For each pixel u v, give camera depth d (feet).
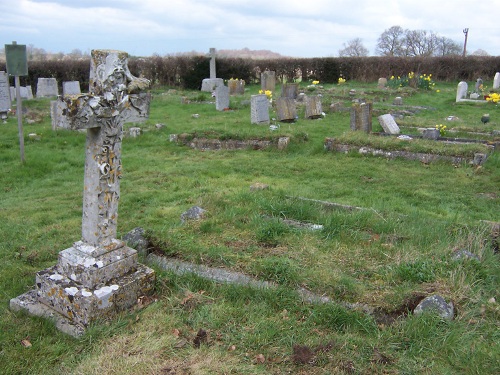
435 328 11.86
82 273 13.14
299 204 21.43
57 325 12.92
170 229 18.54
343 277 14.23
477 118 59.06
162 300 14.16
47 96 78.69
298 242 17.16
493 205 25.77
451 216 23.43
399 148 36.35
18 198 26.76
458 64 116.26
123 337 12.23
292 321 12.59
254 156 38.19
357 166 34.32
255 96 49.49
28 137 42.60
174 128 49.24
